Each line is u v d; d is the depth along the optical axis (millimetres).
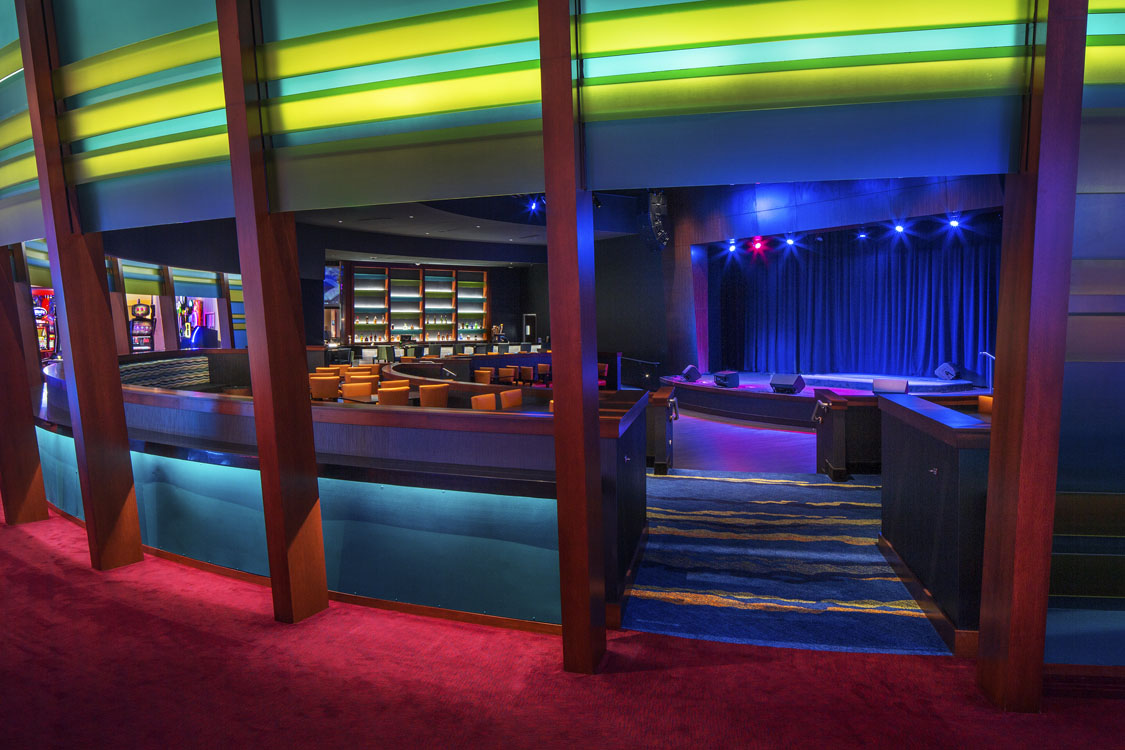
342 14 3059
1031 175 2322
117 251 9180
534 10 2736
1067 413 2646
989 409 4469
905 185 11094
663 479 6832
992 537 2594
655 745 2348
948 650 3121
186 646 3207
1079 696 2615
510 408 6602
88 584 4047
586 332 2740
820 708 2570
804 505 5754
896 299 14641
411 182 3008
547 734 2430
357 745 2389
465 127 2875
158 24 3529
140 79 3617
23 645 3236
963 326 13523
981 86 2387
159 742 2438
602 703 2637
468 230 15719
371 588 3816
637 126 2668
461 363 13359
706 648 3133
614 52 2617
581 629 2854
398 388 6945
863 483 6535
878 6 2418
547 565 3416
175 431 4816
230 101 3178
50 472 6086
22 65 4148
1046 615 2455
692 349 15641
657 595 3865
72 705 2693
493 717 2551
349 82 3082
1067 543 2656
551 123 2605
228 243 12312
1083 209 2508
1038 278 2309
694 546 4734
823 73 2482
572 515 2787
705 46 2551
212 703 2688
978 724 2436
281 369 3359
